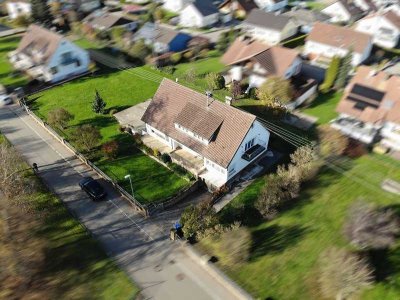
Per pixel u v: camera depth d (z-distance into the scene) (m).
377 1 103.75
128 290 33.47
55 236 38.75
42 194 44.16
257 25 85.56
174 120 47.25
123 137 53.00
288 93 56.31
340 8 92.56
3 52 81.00
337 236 36.81
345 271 31.38
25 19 93.81
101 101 57.62
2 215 37.62
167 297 32.88
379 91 52.25
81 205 42.62
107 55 78.50
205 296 32.84
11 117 59.28
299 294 32.06
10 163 43.81
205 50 77.19
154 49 75.50
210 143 44.31
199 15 91.44
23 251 36.22
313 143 48.03
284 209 40.47
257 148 45.91
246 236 36.16
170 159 47.84
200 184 44.69
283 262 34.78
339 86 61.84
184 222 37.44
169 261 36.09
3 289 32.94
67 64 68.94
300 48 80.00
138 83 66.88
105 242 38.22
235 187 44.03
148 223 40.19
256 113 56.66
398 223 37.34
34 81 66.88
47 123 55.78
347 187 42.75
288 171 43.34
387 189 42.25
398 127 48.50
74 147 51.22
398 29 78.62
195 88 63.81
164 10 106.44
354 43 71.31
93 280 34.44
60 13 97.75
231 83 62.47
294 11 96.25
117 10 105.31
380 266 33.62
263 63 60.12
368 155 47.88
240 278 33.59
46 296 33.00
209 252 36.00
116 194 44.00
